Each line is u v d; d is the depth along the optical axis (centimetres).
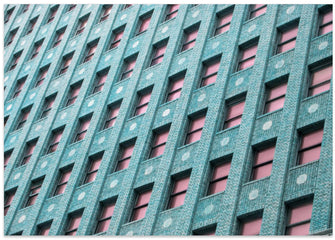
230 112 3581
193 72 3978
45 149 4397
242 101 3584
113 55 4703
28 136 4606
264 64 3616
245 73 3691
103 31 5031
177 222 3177
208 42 4153
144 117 3947
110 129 4084
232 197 3053
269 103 3444
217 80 3778
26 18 5984
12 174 4384
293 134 3108
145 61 4416
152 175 3531
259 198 2970
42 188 4044
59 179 4094
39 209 3916
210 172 3319
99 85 4612
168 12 4781
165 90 4075
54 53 5244
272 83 3512
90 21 5244
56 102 4691
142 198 3512
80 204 3731
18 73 5347
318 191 2780
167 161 3519
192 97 3834
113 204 3625
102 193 3684
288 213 2856
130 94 4209
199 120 3697
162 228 3216
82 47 5038
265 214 2861
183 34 4428
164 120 3825
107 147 3953
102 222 3578
